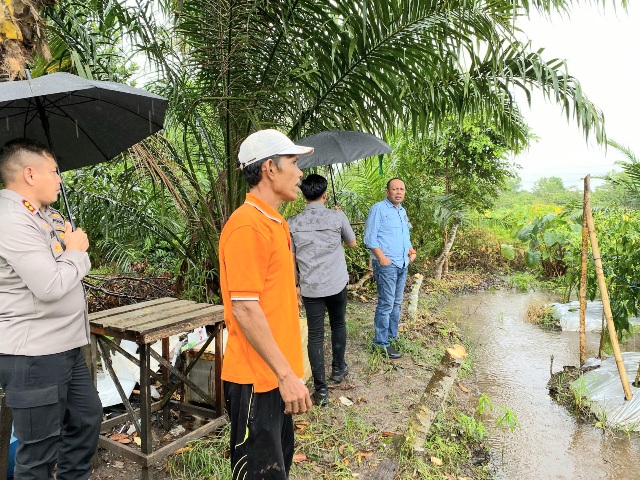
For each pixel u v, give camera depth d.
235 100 3.93
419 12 3.55
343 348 3.99
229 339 1.90
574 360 5.07
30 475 1.94
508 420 3.34
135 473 2.73
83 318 2.09
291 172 1.85
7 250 1.75
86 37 3.29
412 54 3.77
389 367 4.36
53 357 1.92
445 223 7.65
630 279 4.30
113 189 4.45
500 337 5.84
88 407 2.15
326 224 3.53
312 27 3.67
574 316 6.21
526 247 10.24
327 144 3.69
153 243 5.21
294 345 1.93
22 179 1.86
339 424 3.36
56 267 1.83
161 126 2.36
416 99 4.57
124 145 2.47
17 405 1.88
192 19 3.62
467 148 8.46
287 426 2.06
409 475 2.82
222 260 1.82
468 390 4.29
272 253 1.81
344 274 3.68
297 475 2.75
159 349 3.72
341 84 4.08
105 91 2.00
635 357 4.52
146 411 2.52
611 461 3.20
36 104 2.07
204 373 3.22
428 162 8.84
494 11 3.61
